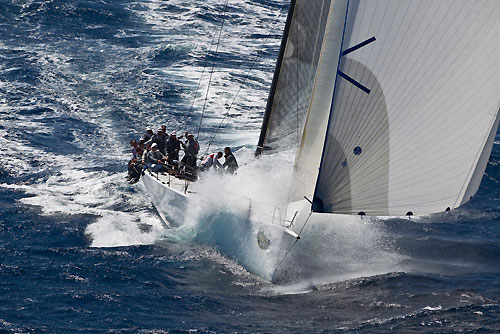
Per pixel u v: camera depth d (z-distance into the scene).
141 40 168.00
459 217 79.94
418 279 61.19
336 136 53.19
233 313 54.22
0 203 81.50
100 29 175.25
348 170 53.56
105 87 132.12
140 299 56.72
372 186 53.72
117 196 86.25
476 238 73.31
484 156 54.78
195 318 53.19
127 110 120.94
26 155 99.38
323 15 59.44
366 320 52.81
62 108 120.19
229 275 62.31
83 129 111.81
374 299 56.91
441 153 53.22
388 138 52.72
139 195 87.06
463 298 57.03
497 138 111.81
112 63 148.38
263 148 66.00
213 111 122.69
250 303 56.25
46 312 53.69
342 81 52.28
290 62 62.84
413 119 52.19
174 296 57.41
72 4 189.00
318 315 53.81
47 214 78.88
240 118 119.88
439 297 57.28
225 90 134.38
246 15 197.38
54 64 144.12
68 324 51.62
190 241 70.88
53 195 85.69
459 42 50.69
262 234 61.03
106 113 119.38
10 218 76.75
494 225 77.56
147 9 195.75
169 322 52.34
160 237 72.12
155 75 141.25
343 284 60.00
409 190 53.84
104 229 74.56
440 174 53.78
